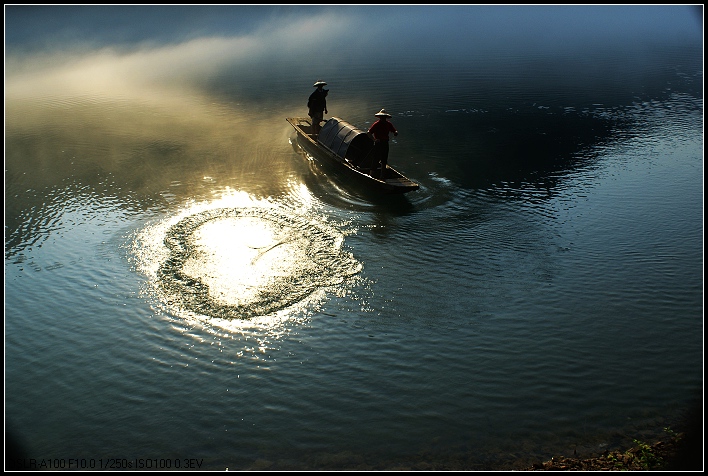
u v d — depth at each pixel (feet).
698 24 189.88
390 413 26.50
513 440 24.77
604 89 97.35
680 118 78.84
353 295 36.22
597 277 38.14
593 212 48.73
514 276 38.45
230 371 29.58
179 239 43.29
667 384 27.96
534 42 154.10
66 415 26.84
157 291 36.76
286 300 35.63
